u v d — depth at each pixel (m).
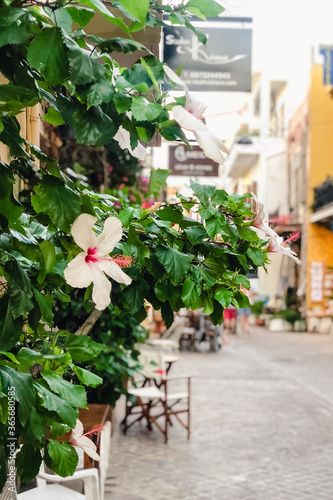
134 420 7.25
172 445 6.16
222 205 1.65
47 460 1.18
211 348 14.83
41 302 1.18
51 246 1.20
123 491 4.71
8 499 1.09
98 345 1.35
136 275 1.55
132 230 1.47
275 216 25.30
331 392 9.10
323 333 21.80
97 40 1.17
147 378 7.02
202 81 6.20
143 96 1.12
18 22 1.04
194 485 4.91
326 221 23.05
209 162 10.88
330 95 22.72
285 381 10.16
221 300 1.55
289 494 4.72
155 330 14.53
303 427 6.91
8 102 1.05
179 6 1.30
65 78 1.05
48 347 1.41
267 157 27.91
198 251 1.69
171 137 1.16
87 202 1.19
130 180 7.91
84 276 1.18
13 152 1.11
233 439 6.40
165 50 6.14
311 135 23.31
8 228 1.16
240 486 4.89
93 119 1.11
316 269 22.66
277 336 20.03
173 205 1.61
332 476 5.18
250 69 6.20
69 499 3.11
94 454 1.40
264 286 28.80
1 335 1.10
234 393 8.99
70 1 1.08
